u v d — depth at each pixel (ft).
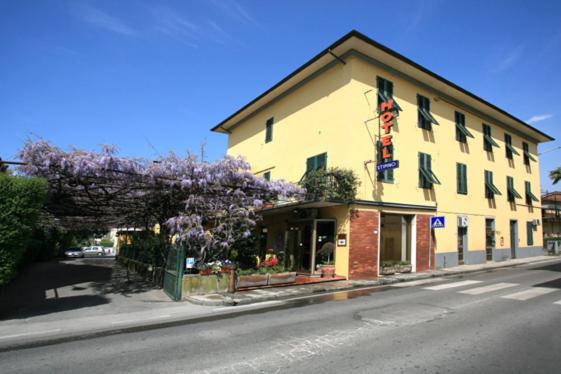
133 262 64.54
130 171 33.76
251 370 15.70
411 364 16.26
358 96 50.90
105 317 27.12
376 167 50.96
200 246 38.63
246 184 40.86
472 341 19.70
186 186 36.45
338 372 15.34
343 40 48.37
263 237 65.10
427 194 58.85
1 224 24.97
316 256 50.98
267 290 37.55
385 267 51.06
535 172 94.12
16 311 29.37
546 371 15.52
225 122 84.28
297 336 20.90
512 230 82.48
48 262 92.53
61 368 16.29
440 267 59.62
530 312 26.89
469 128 71.20
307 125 59.00
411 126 57.88
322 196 47.47
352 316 26.04
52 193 35.70
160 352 18.40
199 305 31.63
